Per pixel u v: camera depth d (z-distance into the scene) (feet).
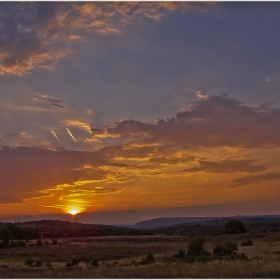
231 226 355.15
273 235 256.32
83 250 228.63
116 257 177.06
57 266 130.21
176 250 200.03
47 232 490.90
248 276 65.98
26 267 126.31
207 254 125.39
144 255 177.17
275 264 82.12
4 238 305.12
